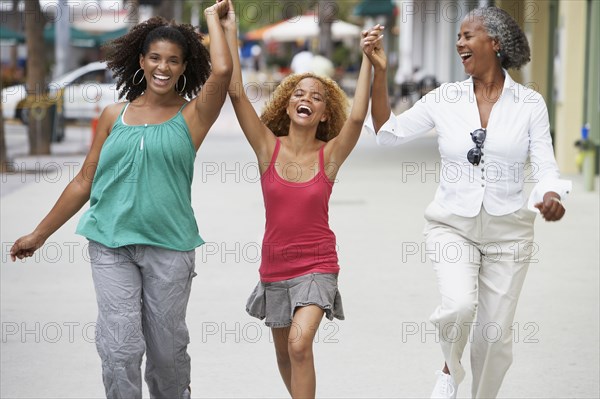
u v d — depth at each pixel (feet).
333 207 99.35
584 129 108.88
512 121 37.11
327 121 39.60
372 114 38.47
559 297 61.82
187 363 36.99
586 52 121.90
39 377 46.85
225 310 59.06
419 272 69.36
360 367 48.34
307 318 35.76
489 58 37.35
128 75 38.04
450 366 37.93
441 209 38.09
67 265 72.54
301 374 35.68
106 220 35.19
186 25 37.24
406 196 107.24
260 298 37.78
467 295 36.65
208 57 37.86
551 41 138.51
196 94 38.65
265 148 37.45
